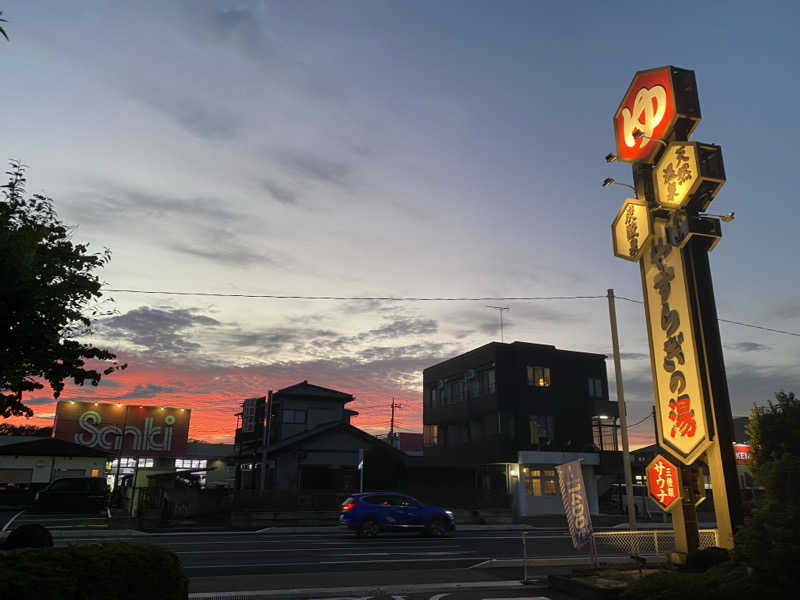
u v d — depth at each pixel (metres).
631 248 11.66
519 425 35.62
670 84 10.96
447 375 42.78
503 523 30.94
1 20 4.14
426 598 9.26
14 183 7.25
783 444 8.39
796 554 6.31
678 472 10.30
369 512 20.86
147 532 22.05
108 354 7.62
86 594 4.84
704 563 9.20
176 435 60.00
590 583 9.37
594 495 36.31
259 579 10.99
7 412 7.23
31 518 27.33
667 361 10.62
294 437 38.88
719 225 10.34
